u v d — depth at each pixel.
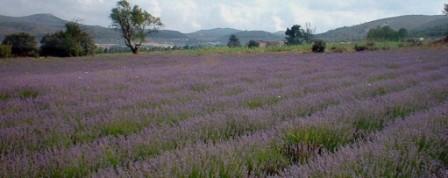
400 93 7.02
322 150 3.69
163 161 3.07
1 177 2.99
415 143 3.55
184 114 5.77
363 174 2.74
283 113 5.61
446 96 7.04
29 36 52.88
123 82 11.22
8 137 4.20
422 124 4.29
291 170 2.91
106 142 3.90
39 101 7.50
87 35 55.62
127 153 3.68
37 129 4.85
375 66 15.86
